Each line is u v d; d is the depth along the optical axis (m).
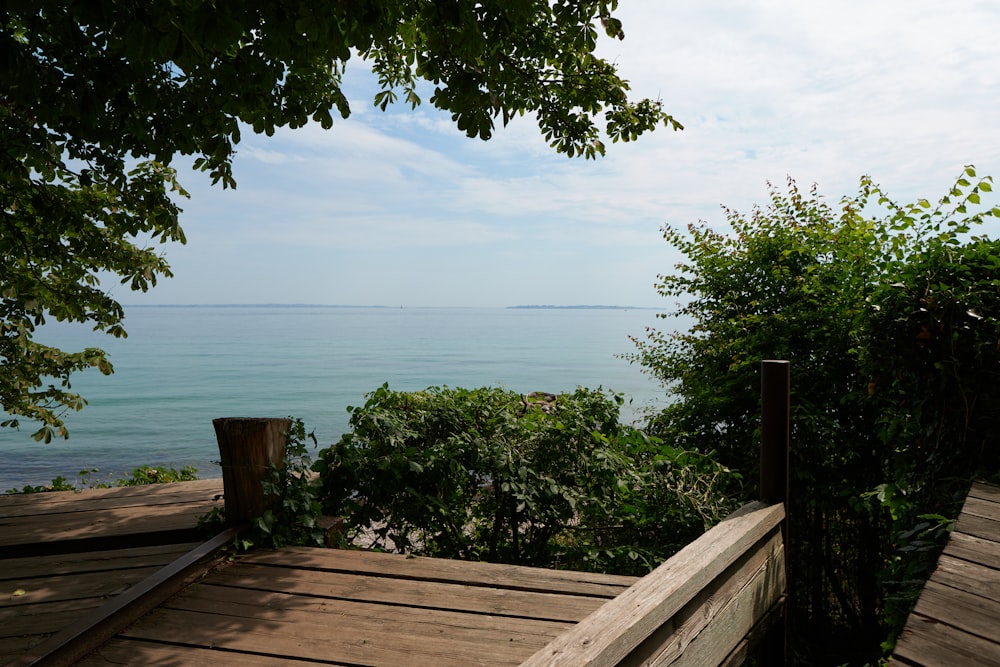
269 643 2.89
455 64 4.63
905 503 4.53
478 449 4.98
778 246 7.86
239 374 59.28
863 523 7.09
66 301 7.55
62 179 6.49
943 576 2.44
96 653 2.82
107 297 7.84
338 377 55.03
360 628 3.03
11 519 4.52
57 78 4.20
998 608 2.16
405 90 7.68
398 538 5.03
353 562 3.83
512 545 5.23
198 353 90.50
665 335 9.06
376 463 4.79
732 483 7.14
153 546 4.09
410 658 2.76
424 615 3.16
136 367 68.38
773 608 2.74
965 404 4.02
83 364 8.09
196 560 3.65
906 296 4.38
